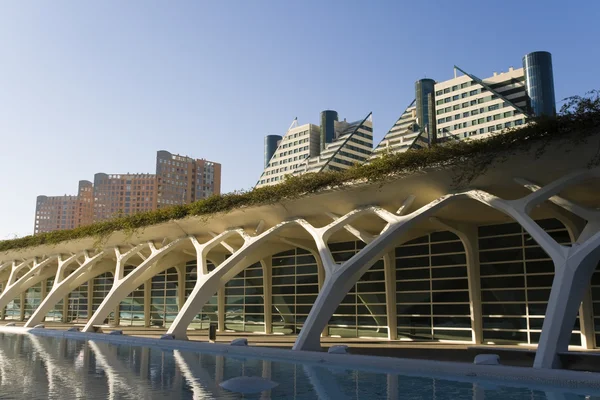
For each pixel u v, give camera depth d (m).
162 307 35.47
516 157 15.41
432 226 21.27
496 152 15.46
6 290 37.06
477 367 12.39
